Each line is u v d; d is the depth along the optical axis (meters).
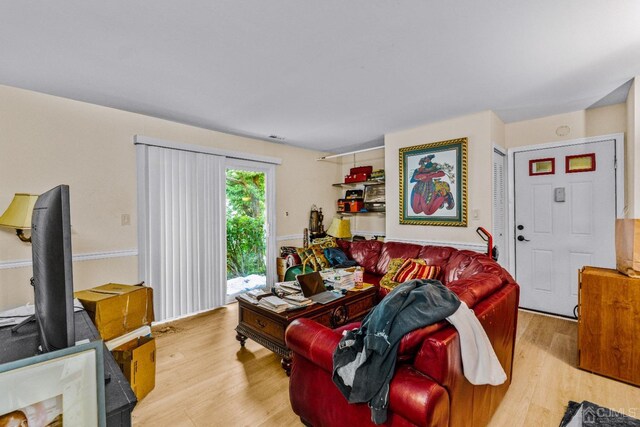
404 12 1.57
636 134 2.37
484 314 1.44
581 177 3.19
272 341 2.23
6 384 0.55
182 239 3.42
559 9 1.55
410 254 3.42
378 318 1.22
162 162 3.29
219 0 1.47
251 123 3.51
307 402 1.52
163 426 1.67
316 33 1.76
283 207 4.61
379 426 1.17
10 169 2.44
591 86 2.56
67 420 0.61
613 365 2.08
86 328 1.28
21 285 2.48
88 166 2.83
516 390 1.97
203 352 2.55
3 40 1.79
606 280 2.10
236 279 4.04
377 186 4.70
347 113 3.20
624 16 1.61
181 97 2.71
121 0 1.46
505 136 3.66
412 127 3.75
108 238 2.94
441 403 1.04
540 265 3.46
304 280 2.55
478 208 3.26
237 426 1.67
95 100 2.77
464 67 2.20
